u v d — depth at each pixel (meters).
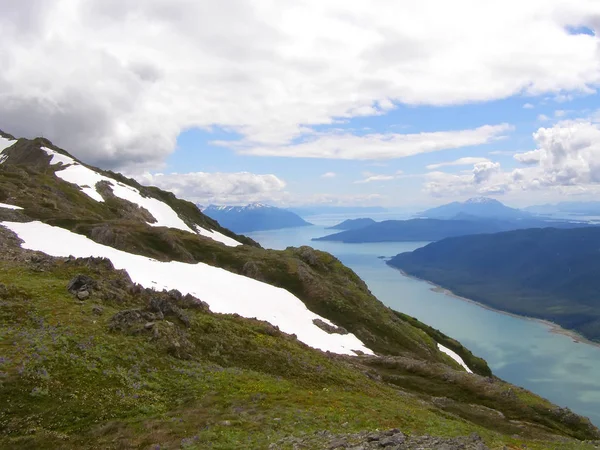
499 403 50.12
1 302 32.53
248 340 38.97
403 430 25.50
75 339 28.97
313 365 39.09
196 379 29.02
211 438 20.80
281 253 119.50
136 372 27.58
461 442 20.22
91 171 162.38
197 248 105.44
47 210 93.56
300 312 78.00
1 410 21.47
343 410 27.88
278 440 20.50
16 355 25.62
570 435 45.88
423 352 86.75
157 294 44.06
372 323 89.81
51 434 20.53
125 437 20.94
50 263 45.53
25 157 164.38
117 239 84.81
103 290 39.22
